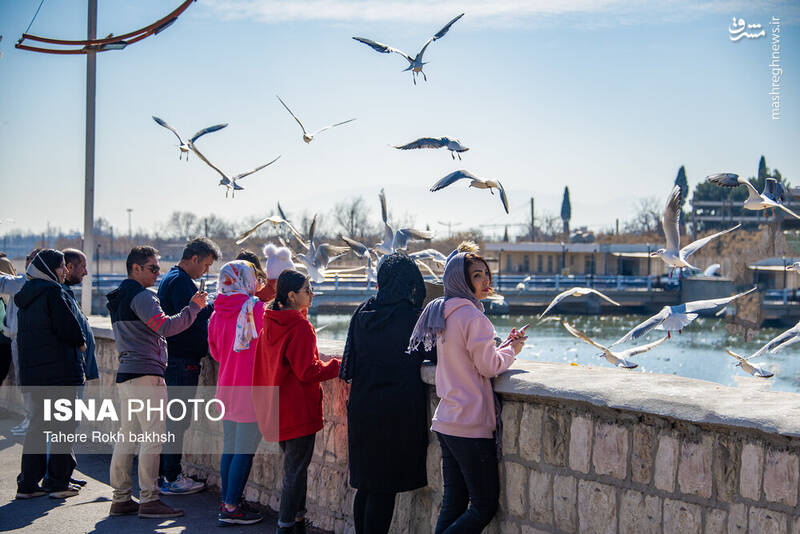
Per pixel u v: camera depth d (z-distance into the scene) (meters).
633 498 3.63
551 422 3.96
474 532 4.03
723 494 3.33
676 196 6.04
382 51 7.33
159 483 6.28
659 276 61.03
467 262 4.15
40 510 5.73
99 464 7.13
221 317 5.38
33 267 5.93
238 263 5.41
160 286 6.00
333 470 5.21
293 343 4.65
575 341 35.03
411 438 4.40
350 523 5.06
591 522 3.78
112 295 5.54
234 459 5.32
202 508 5.79
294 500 4.82
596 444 3.77
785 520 3.13
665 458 3.52
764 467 3.20
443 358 4.09
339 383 5.17
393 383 4.38
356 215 58.66
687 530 3.43
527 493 4.06
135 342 5.46
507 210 5.42
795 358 26.64
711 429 3.37
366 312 4.49
